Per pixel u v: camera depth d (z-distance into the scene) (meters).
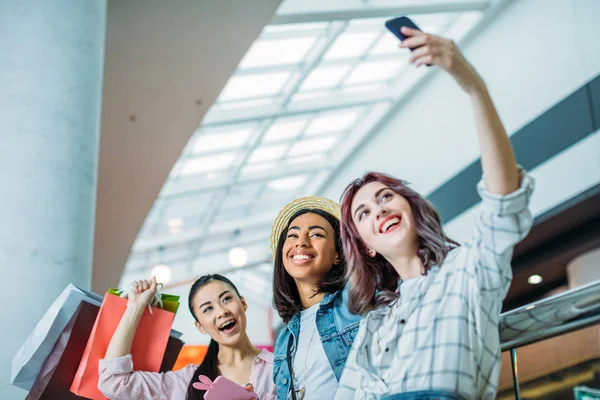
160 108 9.78
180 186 16.14
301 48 12.28
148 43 8.59
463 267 1.74
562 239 10.95
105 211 11.54
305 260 2.48
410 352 1.74
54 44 3.74
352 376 1.87
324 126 15.84
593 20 10.00
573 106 10.23
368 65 13.82
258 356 2.71
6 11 3.74
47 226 3.42
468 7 11.80
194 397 2.61
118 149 10.41
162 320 2.73
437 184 13.54
